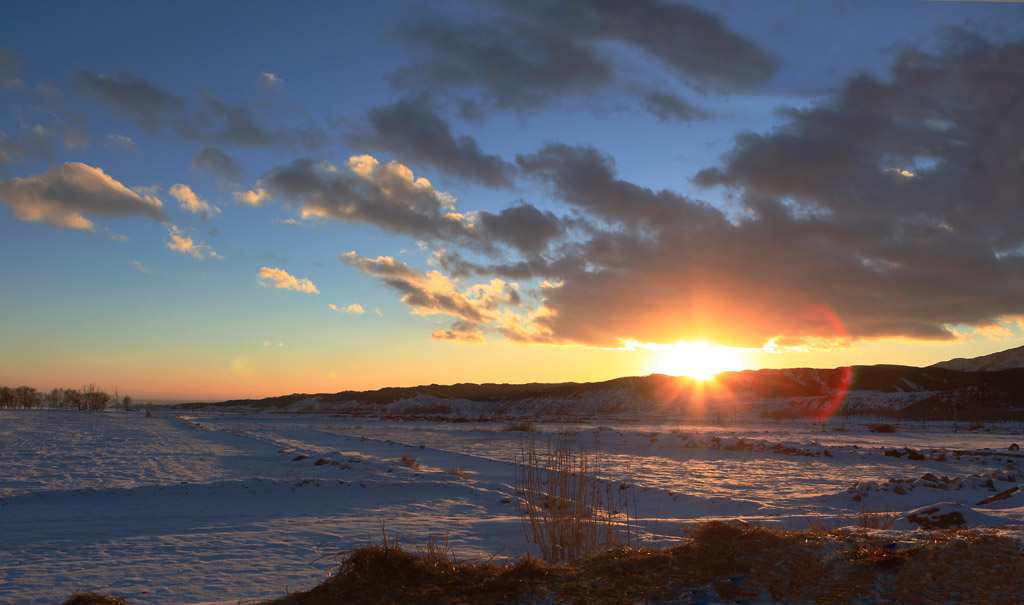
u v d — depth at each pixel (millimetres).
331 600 6133
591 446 38250
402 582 6383
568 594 5953
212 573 8617
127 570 8812
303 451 31953
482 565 6984
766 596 5566
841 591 5516
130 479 21109
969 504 14055
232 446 36844
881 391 138875
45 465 25688
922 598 5238
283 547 10328
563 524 9688
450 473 21453
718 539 6926
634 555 6906
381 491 16812
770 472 24891
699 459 30703
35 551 10055
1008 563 5781
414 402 197625
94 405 197375
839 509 14500
